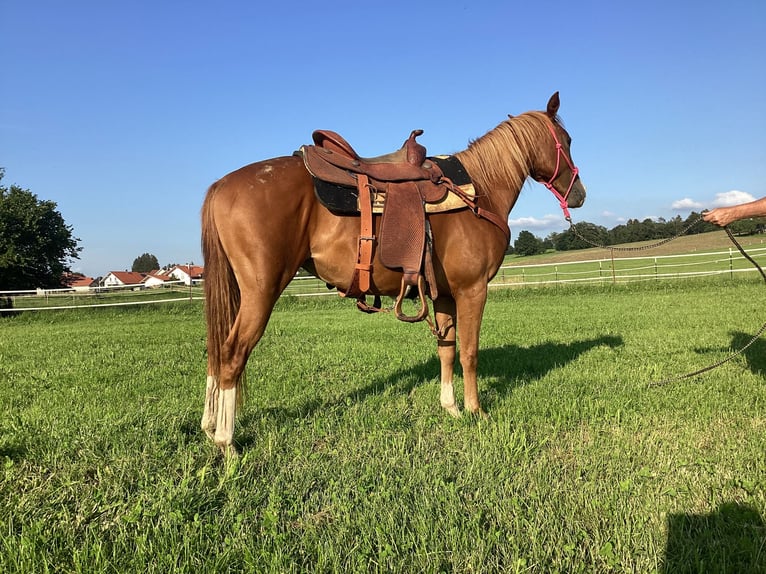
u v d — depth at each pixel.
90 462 3.23
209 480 2.94
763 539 2.28
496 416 4.01
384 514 2.52
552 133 4.45
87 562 2.20
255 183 3.16
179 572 2.10
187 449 3.34
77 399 4.87
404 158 3.80
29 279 32.50
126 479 2.97
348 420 3.98
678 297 15.02
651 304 13.31
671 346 7.02
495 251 3.89
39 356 7.83
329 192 3.26
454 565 2.14
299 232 3.27
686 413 4.02
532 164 4.46
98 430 3.70
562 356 6.54
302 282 31.48
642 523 2.43
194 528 2.42
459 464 3.15
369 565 2.19
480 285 3.84
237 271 3.16
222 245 3.20
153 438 3.52
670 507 2.58
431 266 3.51
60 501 2.75
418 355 7.03
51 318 17.05
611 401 4.33
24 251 31.19
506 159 4.20
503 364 6.10
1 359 7.55
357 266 3.35
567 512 2.53
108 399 4.83
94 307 19.72
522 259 49.22
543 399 4.41
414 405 4.40
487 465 3.04
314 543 2.32
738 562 2.15
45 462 3.22
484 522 2.48
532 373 5.63
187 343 9.23
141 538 2.30
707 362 5.86
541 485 2.81
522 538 2.32
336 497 2.72
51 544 2.33
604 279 22.27
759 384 4.79
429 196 3.52
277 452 3.37
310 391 5.08
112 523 2.54
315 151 3.38
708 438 3.52
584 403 4.30
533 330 9.29
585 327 9.48
